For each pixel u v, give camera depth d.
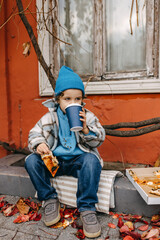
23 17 1.99
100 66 2.63
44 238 1.43
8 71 2.94
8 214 1.71
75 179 1.73
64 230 1.51
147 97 2.39
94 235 1.38
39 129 1.69
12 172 2.08
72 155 1.66
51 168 1.53
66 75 1.63
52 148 1.67
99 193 1.67
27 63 2.84
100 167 1.63
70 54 2.80
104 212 1.64
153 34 2.39
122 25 2.57
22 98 2.91
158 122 2.10
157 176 1.73
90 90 2.57
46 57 2.74
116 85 2.47
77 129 1.42
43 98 2.81
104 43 2.61
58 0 2.72
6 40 2.89
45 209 1.57
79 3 2.70
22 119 2.94
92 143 1.63
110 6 2.59
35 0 2.68
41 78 2.68
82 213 1.49
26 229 1.53
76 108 1.42
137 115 2.44
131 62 2.58
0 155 3.02
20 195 2.03
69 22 2.76
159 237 1.37
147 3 2.41
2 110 2.96
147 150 2.45
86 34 2.72
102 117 2.57
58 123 1.70
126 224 1.51
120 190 1.69
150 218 1.62
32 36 2.05
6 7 2.84
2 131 2.99
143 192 1.46
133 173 1.80
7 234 1.48
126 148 2.52
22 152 2.79
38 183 1.59
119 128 2.48
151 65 2.42
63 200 1.74
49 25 2.70
